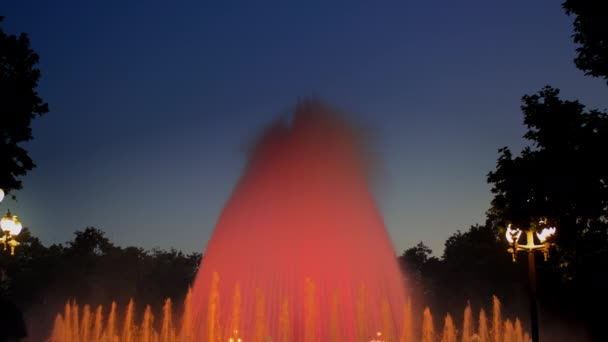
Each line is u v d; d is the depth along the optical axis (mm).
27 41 25062
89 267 130500
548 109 27328
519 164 26938
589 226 28312
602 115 27406
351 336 49188
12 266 117812
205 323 52281
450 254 117375
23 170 24812
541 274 65875
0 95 24094
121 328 123188
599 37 25828
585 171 26047
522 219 25922
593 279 54781
